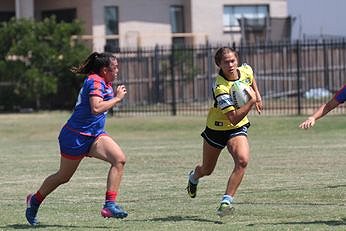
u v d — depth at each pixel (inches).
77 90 4047.7
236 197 1396.4
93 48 4215.1
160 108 3865.7
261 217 1175.6
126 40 4589.1
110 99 1110.4
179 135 3026.6
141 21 4677.7
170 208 1299.2
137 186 1612.9
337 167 1855.3
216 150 1166.3
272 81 4185.5
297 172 1779.0
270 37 4453.7
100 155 1101.7
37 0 4704.7
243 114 1110.4
